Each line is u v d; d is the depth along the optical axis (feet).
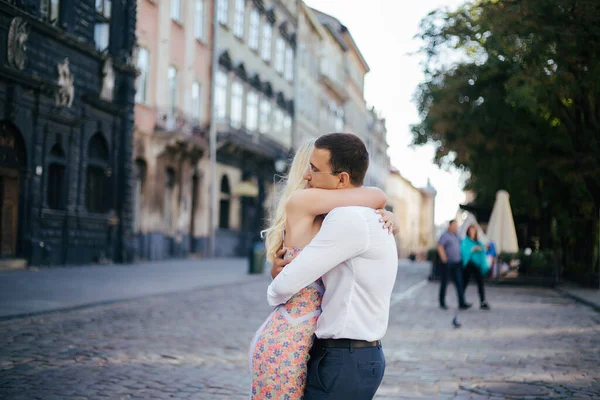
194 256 115.14
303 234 8.72
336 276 8.52
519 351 28.22
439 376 22.65
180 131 99.76
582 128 63.77
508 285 78.54
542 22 37.32
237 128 125.70
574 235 77.77
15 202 64.44
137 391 19.27
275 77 155.33
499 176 78.48
